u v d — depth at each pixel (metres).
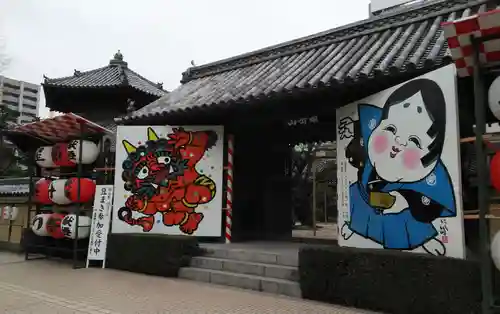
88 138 10.56
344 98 7.61
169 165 9.47
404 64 6.36
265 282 6.83
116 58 16.39
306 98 7.86
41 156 10.66
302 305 5.88
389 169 5.96
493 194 5.18
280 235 11.27
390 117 6.03
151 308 5.76
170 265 8.09
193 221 9.13
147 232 9.31
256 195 10.99
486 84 5.50
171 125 9.77
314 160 18.06
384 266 5.50
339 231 6.74
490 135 4.66
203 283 7.52
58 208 10.82
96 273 8.60
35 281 7.75
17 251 12.12
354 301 5.72
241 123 9.61
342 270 5.90
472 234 5.49
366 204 6.28
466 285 4.79
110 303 6.05
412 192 5.62
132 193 9.54
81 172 9.80
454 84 5.23
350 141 6.71
